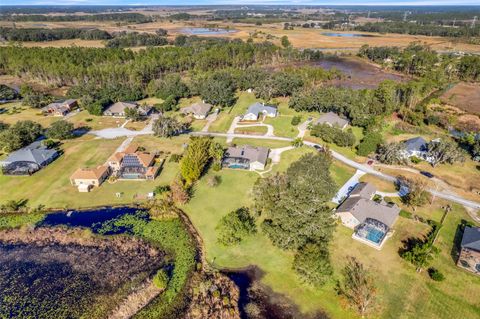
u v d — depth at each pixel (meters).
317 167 66.88
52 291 49.00
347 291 48.56
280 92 134.88
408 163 84.62
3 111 120.50
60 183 74.12
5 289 49.28
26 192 70.94
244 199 69.25
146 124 109.00
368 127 102.50
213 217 64.25
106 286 49.81
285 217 53.91
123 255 55.50
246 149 83.75
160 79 142.75
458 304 46.47
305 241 52.34
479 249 49.97
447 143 83.50
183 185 71.56
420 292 48.25
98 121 111.38
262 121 111.75
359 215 59.88
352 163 84.69
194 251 56.50
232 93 134.25
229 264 53.84
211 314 45.94
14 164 78.06
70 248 56.91
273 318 45.38
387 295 47.91
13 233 60.16
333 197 68.31
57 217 64.06
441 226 60.91
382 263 53.06
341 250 55.62
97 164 82.25
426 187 73.62
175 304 47.31
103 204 67.62
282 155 88.19
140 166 77.44
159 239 59.00
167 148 91.12
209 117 115.56
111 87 129.75
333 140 94.62
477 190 72.69
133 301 47.62
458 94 145.50
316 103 117.00
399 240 57.72
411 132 103.81
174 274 52.00
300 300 47.75
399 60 191.25
